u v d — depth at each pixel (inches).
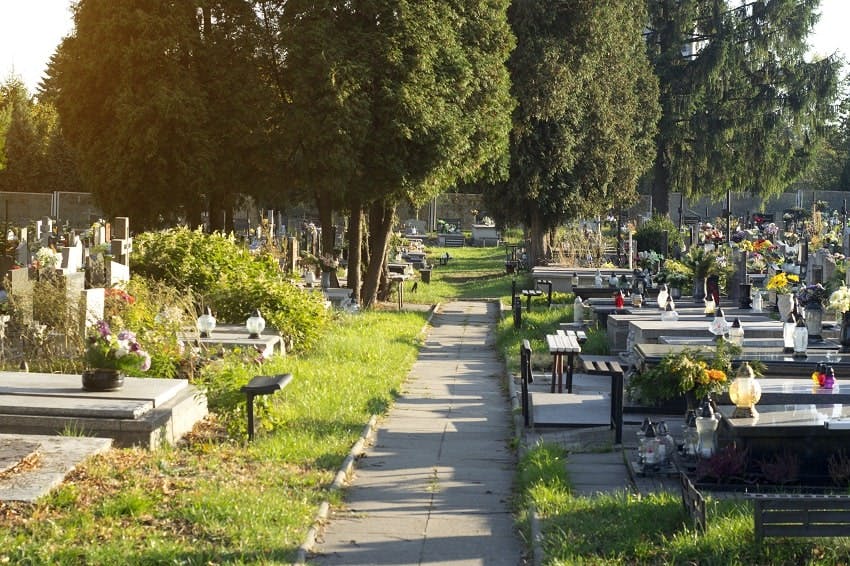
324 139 1234.6
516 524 438.9
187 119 1223.5
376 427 652.7
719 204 3245.6
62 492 414.9
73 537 375.2
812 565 346.6
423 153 1304.1
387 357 943.0
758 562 354.9
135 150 1240.2
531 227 1904.5
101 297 699.4
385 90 1246.3
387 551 405.4
